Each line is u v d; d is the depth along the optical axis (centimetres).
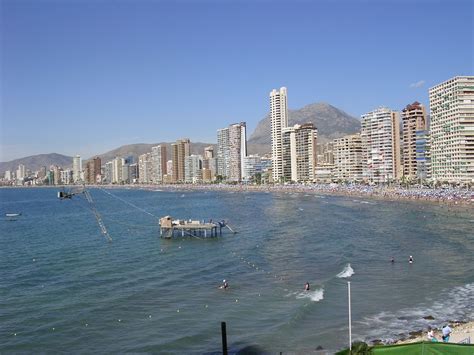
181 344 4906
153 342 4950
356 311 5859
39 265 8756
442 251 9588
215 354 4662
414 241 10919
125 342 4950
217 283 7288
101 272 8100
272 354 4656
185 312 5872
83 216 19288
